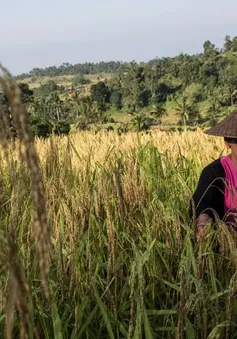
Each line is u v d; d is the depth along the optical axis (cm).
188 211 359
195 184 489
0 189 138
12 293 76
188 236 273
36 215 76
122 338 241
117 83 16075
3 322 224
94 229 335
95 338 246
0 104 74
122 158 502
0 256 84
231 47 16362
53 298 234
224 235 262
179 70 14975
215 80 14100
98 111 8206
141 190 354
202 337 205
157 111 11312
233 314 240
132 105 14362
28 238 232
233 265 258
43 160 448
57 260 254
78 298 247
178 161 547
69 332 257
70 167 366
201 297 199
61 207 293
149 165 507
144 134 1272
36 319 232
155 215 315
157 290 282
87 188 339
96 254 306
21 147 74
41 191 75
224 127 339
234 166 340
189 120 10881
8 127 75
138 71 15138
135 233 318
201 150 729
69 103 10862
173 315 262
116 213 337
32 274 233
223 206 342
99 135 1212
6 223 231
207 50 15525
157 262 287
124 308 254
